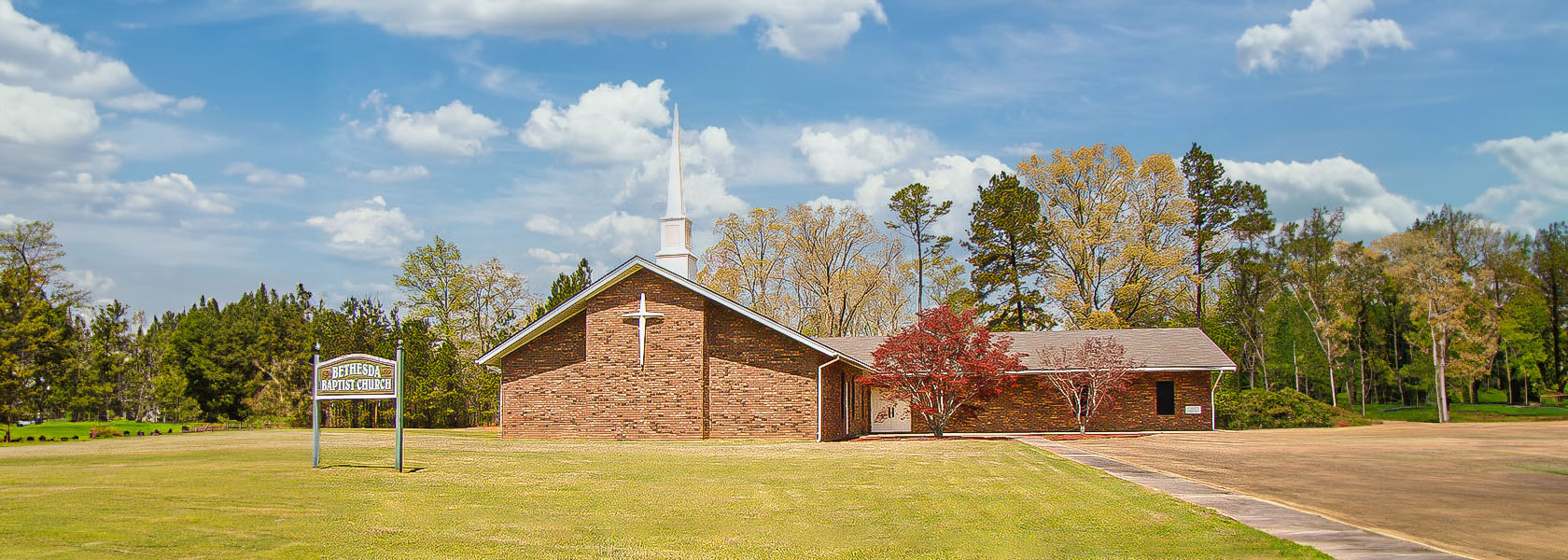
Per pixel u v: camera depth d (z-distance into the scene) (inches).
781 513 484.4
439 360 2090.3
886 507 506.9
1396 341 2426.2
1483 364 1987.0
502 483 593.3
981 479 635.5
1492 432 1227.9
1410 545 382.3
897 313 2180.1
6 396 1685.5
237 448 838.5
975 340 1187.3
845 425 1278.3
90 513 427.2
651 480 622.8
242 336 3021.7
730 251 2212.1
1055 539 411.2
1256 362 2348.7
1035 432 1422.2
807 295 2204.7
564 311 1213.7
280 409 2527.1
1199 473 681.6
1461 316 1926.7
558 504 508.4
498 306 2315.5
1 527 390.0
